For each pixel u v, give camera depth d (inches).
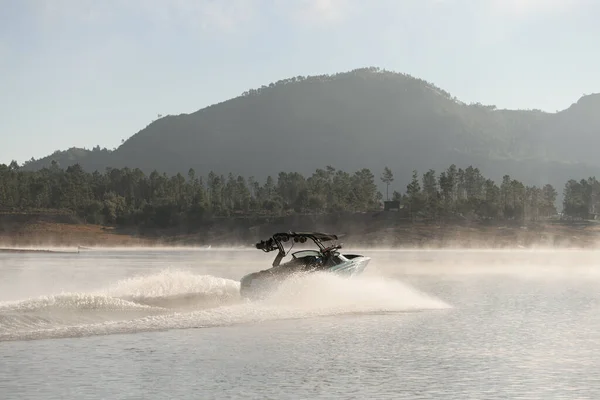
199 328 943.7
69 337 850.1
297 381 666.2
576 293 1562.5
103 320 939.3
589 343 871.7
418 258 4229.8
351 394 621.3
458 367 731.4
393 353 802.2
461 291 1606.8
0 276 2097.7
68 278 2025.1
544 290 1651.1
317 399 603.5
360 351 810.8
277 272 1207.6
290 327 975.6
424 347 839.7
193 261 3545.8
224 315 1029.8
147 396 608.1
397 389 639.8
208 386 643.5
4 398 594.9
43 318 911.0
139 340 849.5
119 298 1093.8
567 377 689.0
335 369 717.9
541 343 871.1
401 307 1201.4
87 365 715.4
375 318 1075.3
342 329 965.8
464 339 895.7
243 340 869.2
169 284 1232.2
